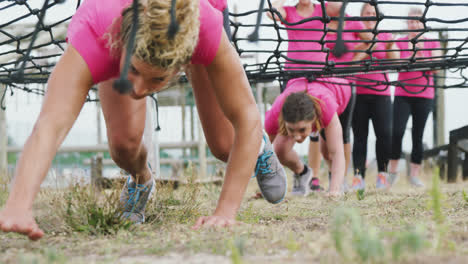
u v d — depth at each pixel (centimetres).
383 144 510
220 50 189
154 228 221
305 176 465
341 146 405
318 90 404
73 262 143
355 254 132
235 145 210
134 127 226
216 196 409
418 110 575
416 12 531
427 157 840
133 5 152
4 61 498
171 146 1170
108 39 169
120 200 249
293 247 148
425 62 350
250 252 148
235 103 204
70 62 173
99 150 1184
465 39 302
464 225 189
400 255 127
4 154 1084
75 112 176
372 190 498
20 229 158
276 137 432
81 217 215
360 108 505
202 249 156
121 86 133
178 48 148
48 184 256
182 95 1180
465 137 725
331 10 419
